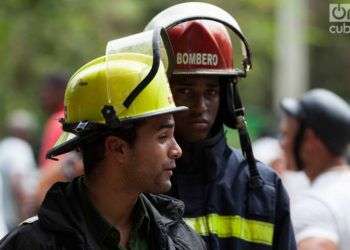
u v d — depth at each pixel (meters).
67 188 6.71
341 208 9.41
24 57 26.75
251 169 8.06
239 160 8.17
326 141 10.03
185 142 7.96
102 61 6.73
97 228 6.63
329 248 9.24
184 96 7.89
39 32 26.06
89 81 6.64
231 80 8.11
